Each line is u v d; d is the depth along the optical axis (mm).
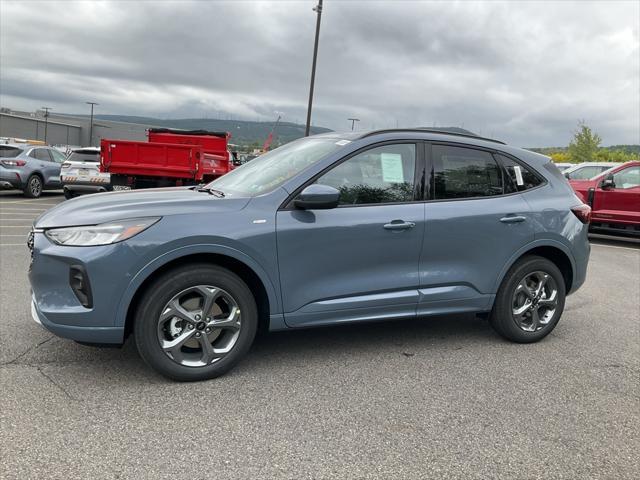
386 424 3086
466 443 2916
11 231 10023
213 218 3480
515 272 4434
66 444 2736
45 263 3332
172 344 3455
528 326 4594
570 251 4664
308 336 4586
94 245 3250
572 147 45844
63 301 3305
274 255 3604
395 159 4074
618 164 12273
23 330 4391
